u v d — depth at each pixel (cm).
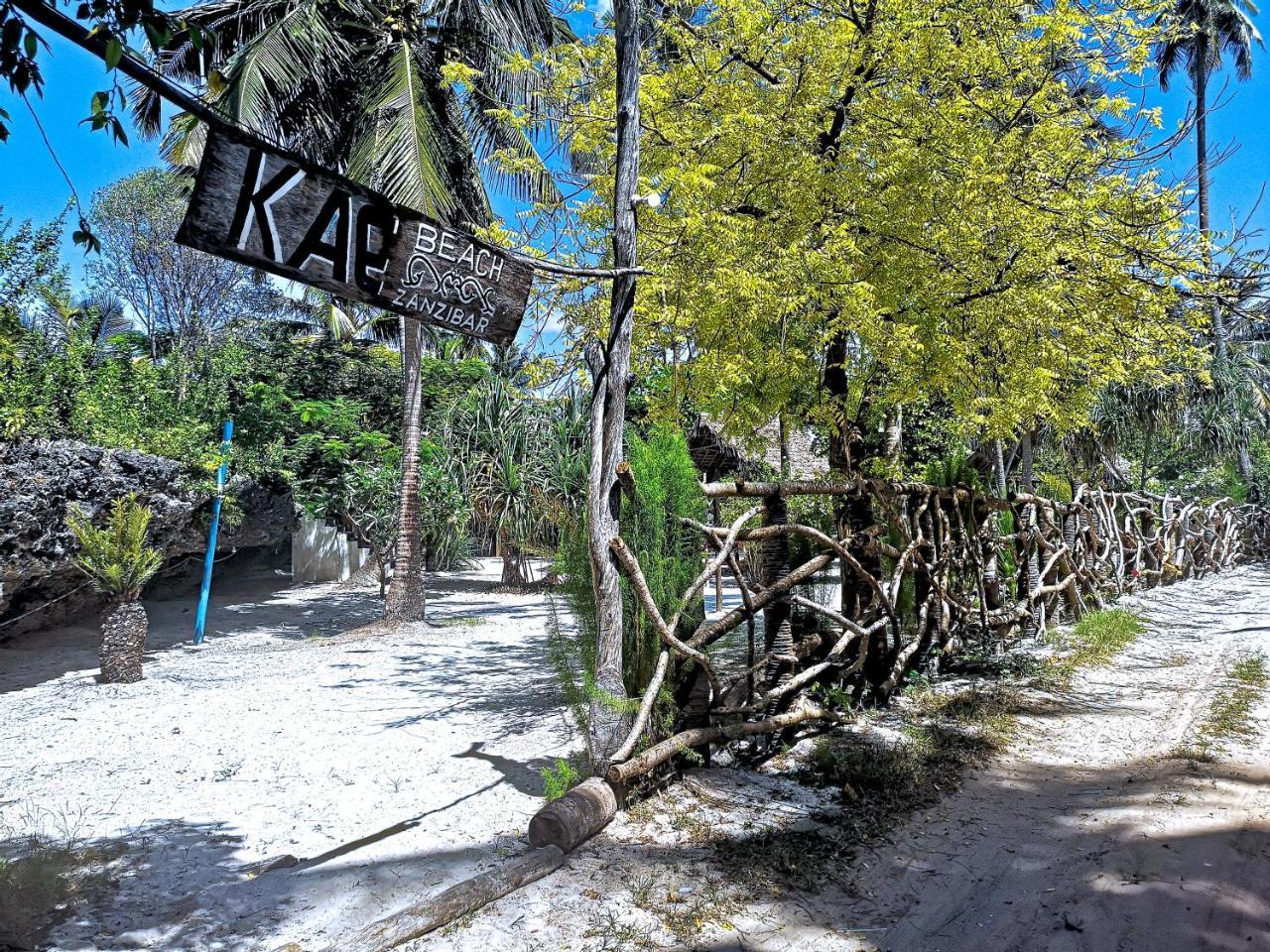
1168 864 341
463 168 1183
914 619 695
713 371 616
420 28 1101
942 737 519
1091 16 610
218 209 260
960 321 659
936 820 398
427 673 827
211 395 1400
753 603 498
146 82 239
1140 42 620
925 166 611
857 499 610
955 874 343
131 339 1862
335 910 319
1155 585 1370
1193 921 296
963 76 643
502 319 340
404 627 1139
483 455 1708
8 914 310
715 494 484
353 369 1888
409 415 1195
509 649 988
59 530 823
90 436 975
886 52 640
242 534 1329
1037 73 645
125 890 339
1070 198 612
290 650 999
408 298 308
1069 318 638
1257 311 578
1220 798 409
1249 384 1891
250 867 361
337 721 625
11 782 484
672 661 448
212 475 1085
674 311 555
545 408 1683
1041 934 294
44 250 902
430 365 1986
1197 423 1902
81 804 443
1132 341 692
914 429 1198
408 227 303
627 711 415
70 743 574
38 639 984
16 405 853
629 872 346
